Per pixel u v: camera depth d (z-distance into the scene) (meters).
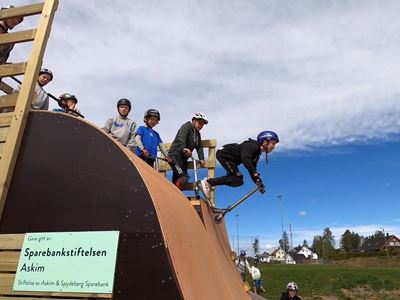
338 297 38.69
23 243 4.30
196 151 7.84
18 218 4.41
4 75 4.99
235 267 7.93
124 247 4.03
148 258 3.94
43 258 4.19
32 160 4.61
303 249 143.50
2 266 4.27
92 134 4.58
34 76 4.90
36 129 4.75
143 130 7.45
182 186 7.43
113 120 7.36
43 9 5.16
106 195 4.29
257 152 6.63
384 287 40.91
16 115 4.74
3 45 5.31
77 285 3.99
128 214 4.15
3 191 4.46
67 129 4.66
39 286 4.09
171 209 4.66
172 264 3.88
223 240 7.60
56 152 4.59
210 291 4.62
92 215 4.24
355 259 85.38
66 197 4.38
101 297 3.89
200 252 5.03
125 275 3.92
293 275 45.50
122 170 4.36
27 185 4.52
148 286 3.84
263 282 42.78
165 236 4.01
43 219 4.35
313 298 38.50
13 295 4.13
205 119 7.70
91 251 4.09
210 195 7.39
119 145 4.50
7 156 4.59
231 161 6.77
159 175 5.60
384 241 112.88
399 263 75.81
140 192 4.22
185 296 3.77
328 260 94.50
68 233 4.22
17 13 5.24
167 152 8.10
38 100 6.21
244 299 6.77
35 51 4.97
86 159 4.49
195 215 5.77
